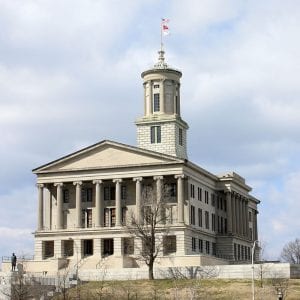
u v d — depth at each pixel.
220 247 161.50
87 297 107.06
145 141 158.50
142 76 163.50
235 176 169.25
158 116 158.00
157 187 140.75
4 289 108.00
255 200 193.75
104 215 148.62
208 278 118.81
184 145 162.62
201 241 151.50
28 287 107.50
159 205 134.12
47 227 151.62
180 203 141.88
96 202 147.00
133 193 147.62
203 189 156.62
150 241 127.81
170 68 161.62
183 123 161.00
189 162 144.88
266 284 110.88
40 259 146.25
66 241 147.38
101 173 147.00
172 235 141.12
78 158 149.50
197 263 135.00
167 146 156.88
